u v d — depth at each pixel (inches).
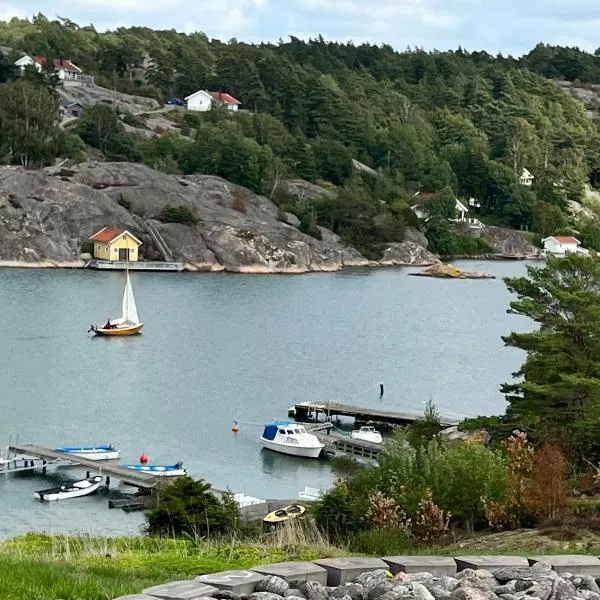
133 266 6806.1
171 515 1395.2
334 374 3841.0
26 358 3818.9
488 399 3550.7
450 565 590.6
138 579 704.4
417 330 4975.4
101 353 3983.8
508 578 571.2
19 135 7564.0
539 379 2096.5
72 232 6929.1
